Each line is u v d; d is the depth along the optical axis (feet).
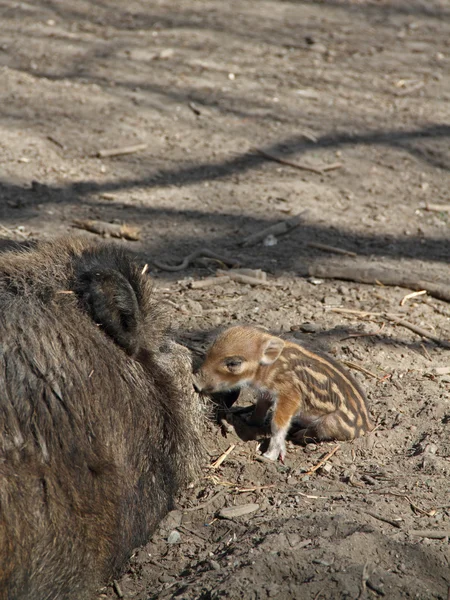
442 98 137.18
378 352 64.90
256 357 53.11
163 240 85.30
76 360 41.68
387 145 116.26
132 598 41.68
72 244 46.39
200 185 100.73
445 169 111.86
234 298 72.43
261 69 143.02
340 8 187.93
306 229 90.33
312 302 72.64
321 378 53.88
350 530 43.60
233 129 117.70
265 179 103.50
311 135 117.19
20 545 37.14
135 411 44.19
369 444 53.78
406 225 94.12
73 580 39.40
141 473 44.47
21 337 40.55
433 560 41.57
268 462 52.16
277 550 42.11
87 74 132.57
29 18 160.45
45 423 39.65
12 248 51.13
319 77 141.79
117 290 43.14
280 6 185.68
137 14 170.60
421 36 172.55
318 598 38.73
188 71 137.90
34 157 103.50
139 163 105.70
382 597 38.68
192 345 61.62
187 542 45.44
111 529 41.60
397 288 76.89
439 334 68.95
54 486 38.96
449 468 50.42
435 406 57.26
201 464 51.11
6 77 127.44
